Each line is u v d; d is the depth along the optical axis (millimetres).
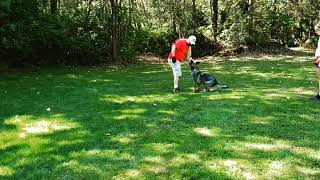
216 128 6902
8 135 6641
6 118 7734
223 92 10203
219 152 5734
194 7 23828
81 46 17281
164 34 22828
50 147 6051
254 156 5582
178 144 6098
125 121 7449
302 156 5578
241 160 5445
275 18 24062
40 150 5926
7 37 14641
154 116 7789
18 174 5113
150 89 10969
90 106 8742
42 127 7105
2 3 12727
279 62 18250
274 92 10164
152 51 22500
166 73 15016
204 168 5191
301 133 6582
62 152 5836
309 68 15633
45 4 18172
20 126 7180
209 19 24969
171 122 7336
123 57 19016
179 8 23297
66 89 11008
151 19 23906
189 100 9227
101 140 6344
